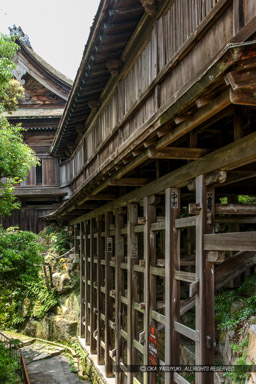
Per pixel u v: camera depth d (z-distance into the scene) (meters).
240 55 2.46
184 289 8.43
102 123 8.85
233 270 6.20
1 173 10.25
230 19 3.34
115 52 6.68
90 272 12.09
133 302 7.69
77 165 13.52
